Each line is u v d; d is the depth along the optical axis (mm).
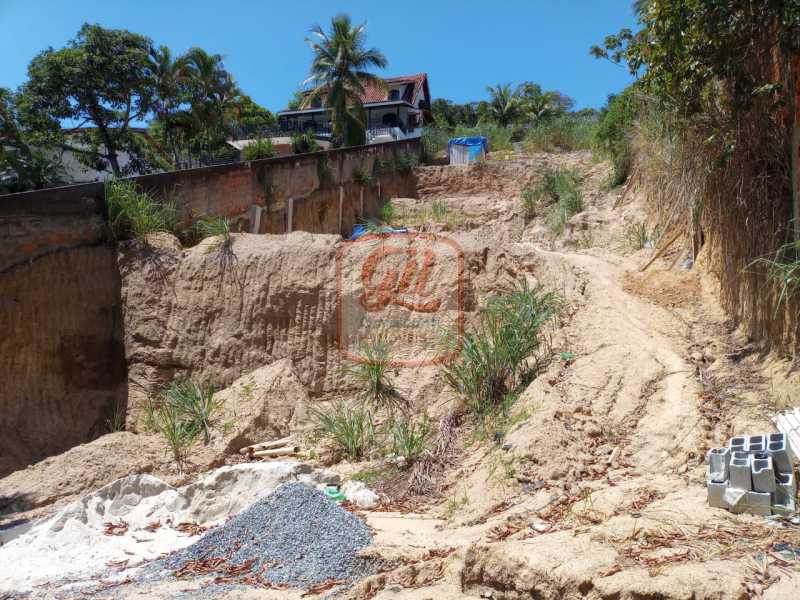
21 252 11023
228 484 7543
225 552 5977
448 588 4543
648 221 12961
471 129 34656
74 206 11750
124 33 28141
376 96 46438
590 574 4047
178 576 5594
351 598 4691
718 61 7133
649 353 8078
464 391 8930
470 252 10578
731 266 8336
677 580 3785
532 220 20281
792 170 6992
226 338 11109
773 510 4816
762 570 3859
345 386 10250
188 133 32719
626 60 8492
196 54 31750
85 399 11461
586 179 20516
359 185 24172
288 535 5934
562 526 5352
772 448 5387
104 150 30000
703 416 6695
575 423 7207
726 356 7652
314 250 11141
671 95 8016
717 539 4426
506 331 8961
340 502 7266
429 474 7738
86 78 26625
